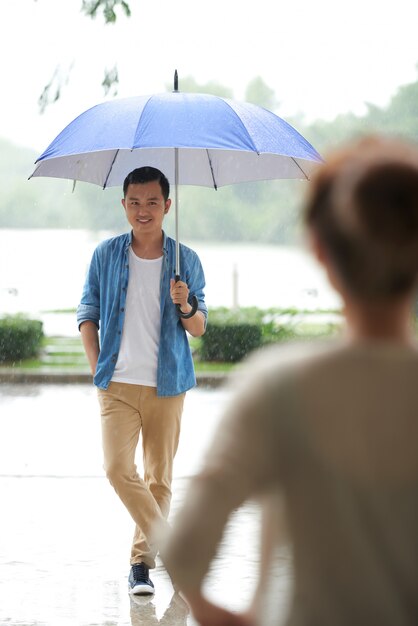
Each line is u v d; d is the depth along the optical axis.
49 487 10.20
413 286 2.21
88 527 8.66
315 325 23.02
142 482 6.55
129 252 6.65
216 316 21.78
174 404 6.65
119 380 6.58
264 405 2.17
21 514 9.09
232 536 8.02
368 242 2.16
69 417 14.96
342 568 2.12
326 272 2.27
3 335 21.31
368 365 2.18
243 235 59.53
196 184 7.62
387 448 2.14
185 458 11.55
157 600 6.72
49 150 6.73
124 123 6.64
